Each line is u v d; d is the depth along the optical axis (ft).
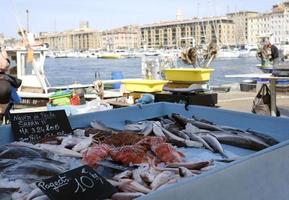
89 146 8.88
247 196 6.32
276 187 6.94
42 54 38.91
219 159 8.27
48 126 10.27
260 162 6.79
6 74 21.02
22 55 38.04
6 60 21.08
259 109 23.89
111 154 8.02
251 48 191.83
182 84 25.77
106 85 42.19
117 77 52.01
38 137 9.91
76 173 6.43
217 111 12.02
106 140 9.36
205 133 10.18
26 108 32.37
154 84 25.81
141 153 8.07
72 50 257.96
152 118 12.71
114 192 6.16
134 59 179.73
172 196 5.26
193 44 42.73
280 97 38.70
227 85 53.78
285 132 10.40
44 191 5.94
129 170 7.32
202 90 24.36
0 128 9.50
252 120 11.26
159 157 8.12
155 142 8.81
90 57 205.26
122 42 313.73
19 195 6.22
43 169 7.29
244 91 46.57
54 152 8.41
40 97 34.24
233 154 8.85
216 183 5.86
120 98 28.35
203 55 38.17
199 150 9.18
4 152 8.15
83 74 85.71
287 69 23.90
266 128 10.91
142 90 26.35
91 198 5.95
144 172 7.08
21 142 9.09
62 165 7.65
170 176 6.91
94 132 10.26
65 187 6.04
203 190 5.64
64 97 30.42
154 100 24.09
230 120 11.74
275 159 7.14
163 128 10.70
